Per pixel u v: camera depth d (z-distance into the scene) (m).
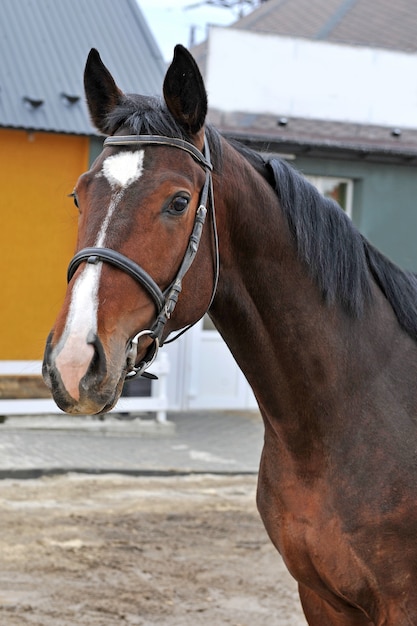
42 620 4.66
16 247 9.35
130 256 2.28
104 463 8.10
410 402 2.77
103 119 2.61
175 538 6.16
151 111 2.46
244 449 9.07
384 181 10.77
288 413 2.72
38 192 9.38
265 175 2.79
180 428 9.92
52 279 9.53
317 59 10.52
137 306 2.30
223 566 5.62
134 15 10.69
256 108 10.35
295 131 10.46
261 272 2.67
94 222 2.32
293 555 2.77
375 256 2.96
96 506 6.89
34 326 9.48
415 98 10.90
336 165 10.56
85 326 2.20
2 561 5.55
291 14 15.38
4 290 9.34
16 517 6.50
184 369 10.61
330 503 2.65
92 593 5.08
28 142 9.27
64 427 9.26
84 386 2.15
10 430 9.13
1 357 9.38
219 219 2.57
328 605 2.88
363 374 2.75
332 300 2.74
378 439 2.67
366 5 14.84
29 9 10.23
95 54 2.56
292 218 2.70
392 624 2.63
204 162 2.47
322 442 2.69
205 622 4.71
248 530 6.41
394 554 2.61
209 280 2.52
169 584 5.27
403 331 2.90
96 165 2.42
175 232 2.36
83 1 10.59
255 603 5.02
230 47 10.20
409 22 13.83
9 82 9.33
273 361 2.71
